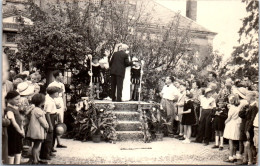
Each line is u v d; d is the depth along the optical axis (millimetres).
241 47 14305
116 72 12734
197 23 15648
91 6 14320
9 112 8195
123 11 15164
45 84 12609
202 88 12203
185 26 15836
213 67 15148
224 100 11320
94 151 10305
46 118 9102
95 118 11602
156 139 12047
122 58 12852
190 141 12000
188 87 13047
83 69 13172
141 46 15281
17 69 12492
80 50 12648
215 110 11281
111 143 11320
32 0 13211
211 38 15258
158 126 12117
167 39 15539
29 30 12398
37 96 8555
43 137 8703
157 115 12258
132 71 13562
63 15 13766
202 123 11727
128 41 15102
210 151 10750
